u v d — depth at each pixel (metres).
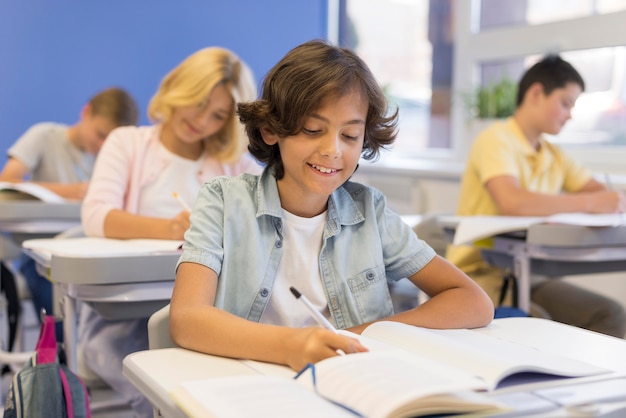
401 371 0.72
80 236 1.84
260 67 4.14
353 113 1.04
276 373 0.83
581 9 2.97
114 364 1.61
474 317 1.06
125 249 1.43
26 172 2.96
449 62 3.77
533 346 0.96
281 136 1.07
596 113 2.95
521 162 2.37
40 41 3.67
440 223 1.99
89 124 2.93
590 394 0.73
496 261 2.00
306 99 1.02
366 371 0.73
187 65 1.83
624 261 1.89
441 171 3.29
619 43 2.78
